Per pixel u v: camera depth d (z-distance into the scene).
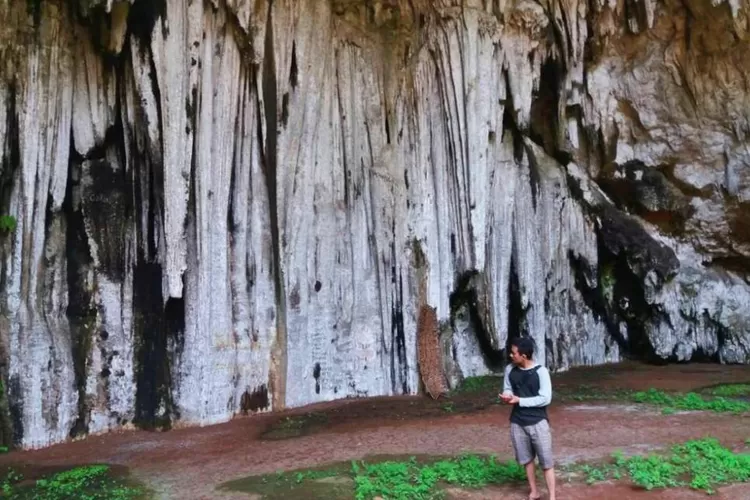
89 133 9.95
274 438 8.95
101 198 9.96
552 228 15.16
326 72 12.18
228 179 10.63
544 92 15.48
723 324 15.96
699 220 16.17
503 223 13.75
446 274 12.81
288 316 11.26
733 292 16.38
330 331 12.02
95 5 9.12
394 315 12.54
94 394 9.59
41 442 8.87
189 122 9.96
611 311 16.58
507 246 13.75
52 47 9.43
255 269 11.11
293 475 6.92
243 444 8.66
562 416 9.77
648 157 15.84
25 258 9.09
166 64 9.70
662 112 15.30
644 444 7.72
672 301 15.91
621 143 15.86
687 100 15.02
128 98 9.97
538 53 14.54
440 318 12.69
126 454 8.33
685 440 7.87
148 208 10.09
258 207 11.25
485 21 12.77
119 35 9.52
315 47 11.74
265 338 11.05
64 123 9.65
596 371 14.91
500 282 13.55
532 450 5.60
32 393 8.88
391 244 12.66
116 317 9.90
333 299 12.16
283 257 11.24
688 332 16.05
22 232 9.08
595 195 16.11
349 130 12.50
